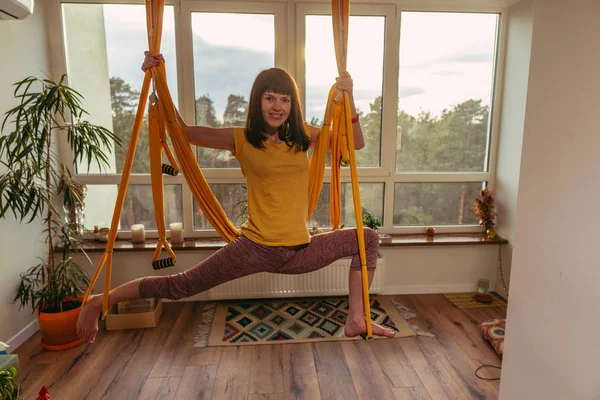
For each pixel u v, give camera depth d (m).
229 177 3.32
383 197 3.52
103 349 2.56
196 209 3.40
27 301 2.66
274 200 1.32
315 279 3.21
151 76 1.34
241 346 2.61
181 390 2.15
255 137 1.30
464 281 3.50
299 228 1.34
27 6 1.62
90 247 3.10
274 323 2.91
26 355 2.49
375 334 1.40
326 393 2.13
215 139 1.38
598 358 1.01
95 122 3.20
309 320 2.95
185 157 1.43
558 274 1.15
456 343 2.65
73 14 3.08
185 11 3.06
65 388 2.16
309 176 1.53
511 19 3.22
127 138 3.24
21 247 2.66
